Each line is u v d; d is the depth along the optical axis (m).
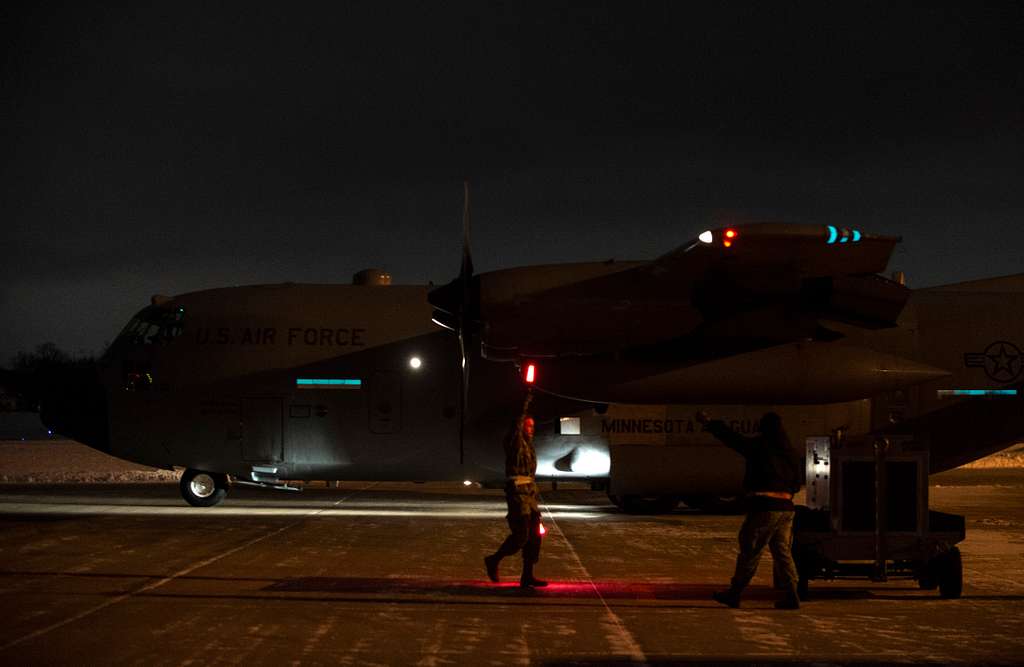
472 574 10.23
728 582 9.93
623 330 14.02
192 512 16.52
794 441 16.41
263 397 16.78
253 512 16.58
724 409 16.47
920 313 16.56
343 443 16.73
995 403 16.48
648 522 15.69
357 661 6.67
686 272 13.57
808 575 9.19
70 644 7.08
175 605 8.48
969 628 7.85
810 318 14.09
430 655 6.84
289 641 7.21
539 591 9.31
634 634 7.54
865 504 9.20
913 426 16.53
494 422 16.55
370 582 9.69
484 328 14.15
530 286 14.16
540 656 6.84
